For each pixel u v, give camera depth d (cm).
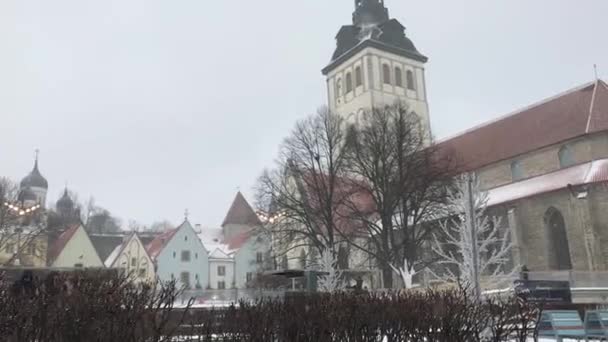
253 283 5403
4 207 6028
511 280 2439
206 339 800
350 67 7644
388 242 4400
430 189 4241
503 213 4697
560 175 4628
